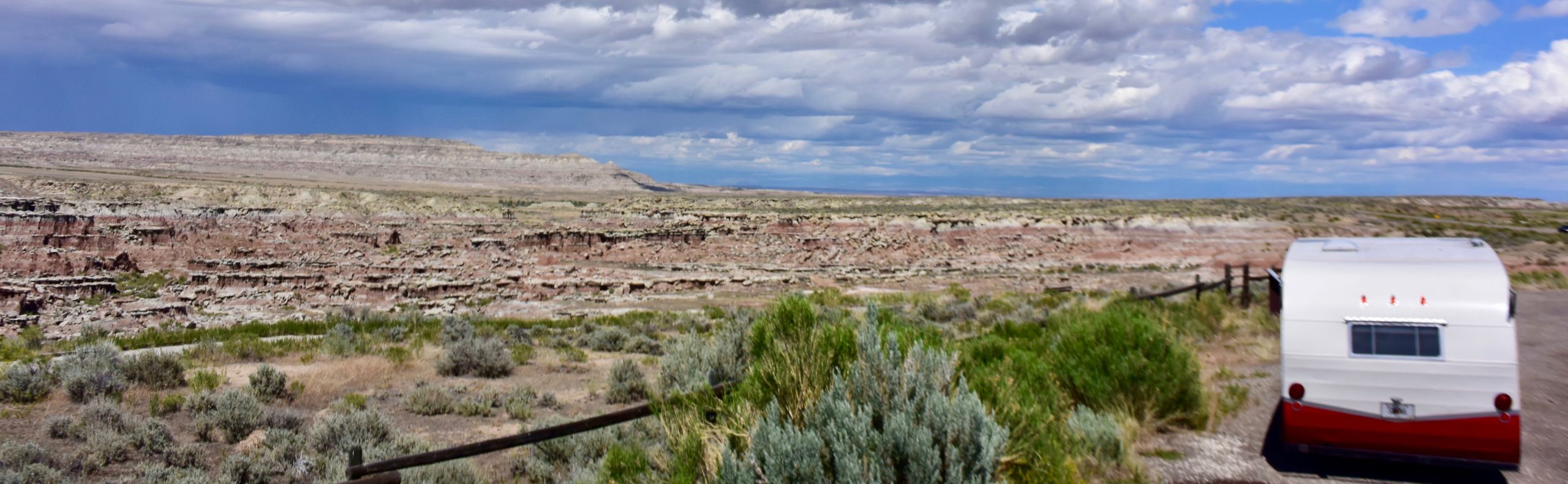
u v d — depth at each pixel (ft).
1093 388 32.99
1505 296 25.52
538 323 102.53
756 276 183.52
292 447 37.76
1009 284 159.94
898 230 247.29
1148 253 210.79
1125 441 28.84
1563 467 27.73
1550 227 247.50
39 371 47.19
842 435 20.77
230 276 190.90
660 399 27.25
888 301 112.27
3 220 218.18
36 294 155.63
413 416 46.52
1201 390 33.47
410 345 71.41
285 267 212.02
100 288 170.19
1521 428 31.60
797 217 265.75
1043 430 24.89
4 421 39.58
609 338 76.33
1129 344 33.19
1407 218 278.26
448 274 197.67
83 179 466.29
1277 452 29.55
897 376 22.85
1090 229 234.38
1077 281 158.30
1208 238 222.07
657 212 318.24
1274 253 200.95
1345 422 26.61
